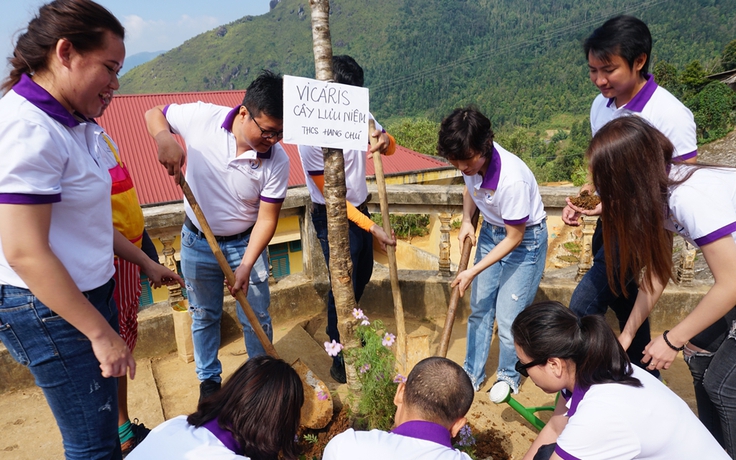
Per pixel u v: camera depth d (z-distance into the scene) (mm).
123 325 2471
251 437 1619
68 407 1736
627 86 2496
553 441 2115
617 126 1871
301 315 4098
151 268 2477
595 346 1646
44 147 1436
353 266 3135
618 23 2385
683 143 2426
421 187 4102
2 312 1568
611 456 1587
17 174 1383
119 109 18141
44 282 1457
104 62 1545
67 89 1538
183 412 2973
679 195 1839
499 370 3123
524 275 2840
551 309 1746
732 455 2088
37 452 2637
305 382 2670
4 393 3162
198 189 2580
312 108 2264
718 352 2049
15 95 1478
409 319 4105
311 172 2945
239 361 3471
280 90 2252
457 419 1723
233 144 2471
